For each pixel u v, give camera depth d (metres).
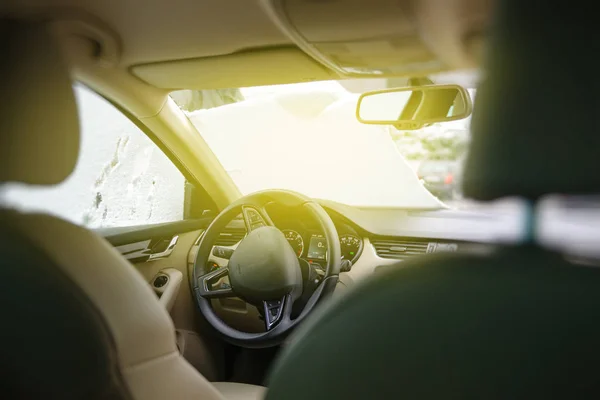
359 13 1.88
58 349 1.12
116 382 1.19
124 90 2.70
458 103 2.40
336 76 2.59
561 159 0.70
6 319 1.13
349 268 2.79
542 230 0.78
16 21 1.25
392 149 3.61
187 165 3.19
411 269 0.81
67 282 1.12
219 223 2.80
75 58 2.30
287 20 1.97
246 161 4.02
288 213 2.83
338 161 3.82
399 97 2.53
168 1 1.90
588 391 0.74
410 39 2.03
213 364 3.19
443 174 3.23
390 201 3.61
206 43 2.28
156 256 3.00
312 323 0.87
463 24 1.83
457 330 0.77
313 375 0.87
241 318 2.92
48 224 1.19
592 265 0.75
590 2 0.68
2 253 1.12
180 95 3.57
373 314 0.81
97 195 3.22
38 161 1.25
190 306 3.15
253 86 2.82
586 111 0.69
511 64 0.72
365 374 0.84
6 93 1.21
